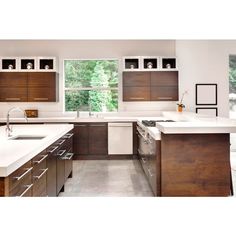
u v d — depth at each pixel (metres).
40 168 2.46
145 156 4.60
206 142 3.20
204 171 3.21
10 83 6.74
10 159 1.77
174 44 7.13
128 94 6.86
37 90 6.77
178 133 3.13
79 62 7.29
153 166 3.55
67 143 4.25
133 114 7.20
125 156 6.62
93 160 6.48
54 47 7.13
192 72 7.13
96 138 6.57
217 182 3.20
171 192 3.22
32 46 7.11
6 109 7.09
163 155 3.22
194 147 3.20
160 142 3.30
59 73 7.18
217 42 7.10
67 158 4.08
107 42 7.12
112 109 7.29
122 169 5.50
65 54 7.14
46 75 6.77
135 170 5.40
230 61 7.26
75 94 7.32
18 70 6.73
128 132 6.56
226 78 7.13
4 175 1.56
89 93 7.32
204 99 7.14
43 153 2.60
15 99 6.74
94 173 5.19
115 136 6.56
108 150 6.56
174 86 6.86
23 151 2.09
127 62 7.08
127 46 7.15
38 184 2.39
